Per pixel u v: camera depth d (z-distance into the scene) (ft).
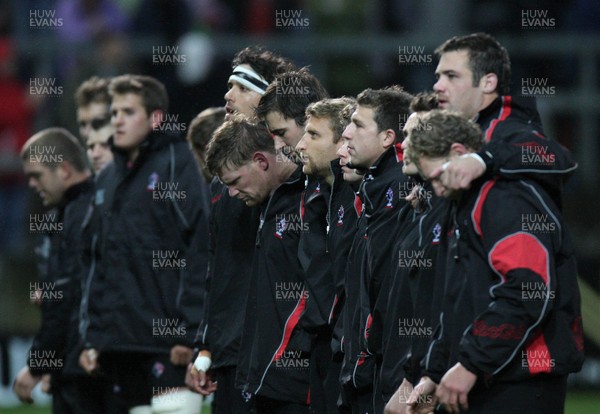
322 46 141.08
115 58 135.13
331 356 59.93
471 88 54.24
